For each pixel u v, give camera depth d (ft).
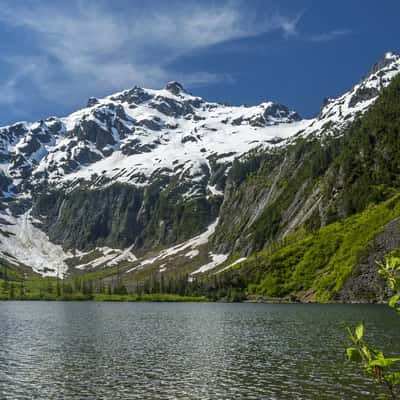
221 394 181.68
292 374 211.61
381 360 46.24
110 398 179.01
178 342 318.86
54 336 358.43
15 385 199.11
